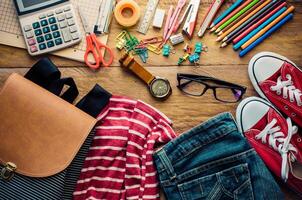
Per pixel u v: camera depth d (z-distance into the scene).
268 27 1.01
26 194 0.89
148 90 1.01
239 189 0.97
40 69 0.96
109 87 1.01
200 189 0.96
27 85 0.91
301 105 1.02
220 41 1.02
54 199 0.88
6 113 0.91
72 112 0.90
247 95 1.03
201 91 1.01
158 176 0.98
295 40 1.03
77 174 0.91
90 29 1.00
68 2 1.00
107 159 0.97
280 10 1.02
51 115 0.90
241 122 1.01
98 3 1.01
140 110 0.98
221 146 0.98
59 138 0.89
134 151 0.97
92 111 0.97
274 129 1.01
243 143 0.98
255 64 1.01
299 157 1.01
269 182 0.97
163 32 1.02
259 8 1.02
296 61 1.03
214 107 1.01
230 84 1.00
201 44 1.01
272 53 1.02
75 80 1.01
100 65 1.01
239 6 1.02
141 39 1.02
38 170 0.89
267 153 1.01
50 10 1.00
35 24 0.99
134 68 0.99
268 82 1.02
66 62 1.02
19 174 0.89
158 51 1.02
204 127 0.97
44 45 0.99
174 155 0.97
